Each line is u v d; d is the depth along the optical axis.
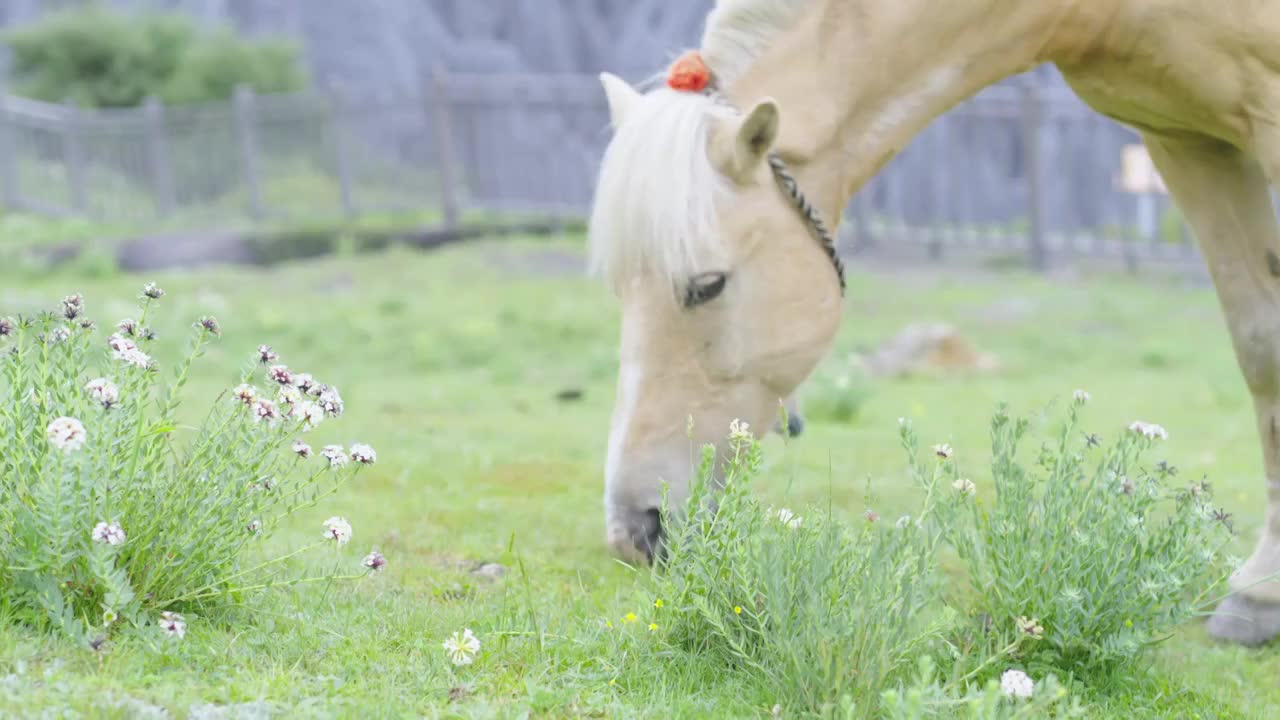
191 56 35.56
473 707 3.89
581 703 4.05
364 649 4.30
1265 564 5.76
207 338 4.59
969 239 23.05
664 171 4.80
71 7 39.12
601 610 5.12
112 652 3.88
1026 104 21.52
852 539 4.48
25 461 4.17
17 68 36.44
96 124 29.23
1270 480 5.89
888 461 9.06
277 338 15.59
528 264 21.45
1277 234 5.80
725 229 4.91
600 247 4.93
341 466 4.45
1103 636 4.73
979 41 5.36
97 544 3.98
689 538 4.79
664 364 4.95
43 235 25.39
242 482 4.43
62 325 4.88
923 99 5.38
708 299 4.90
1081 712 3.97
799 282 5.05
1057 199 27.64
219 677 3.89
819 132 5.15
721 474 5.00
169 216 28.83
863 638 4.03
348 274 20.77
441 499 7.38
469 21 48.06
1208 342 16.05
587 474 8.41
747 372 5.01
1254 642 5.59
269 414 4.28
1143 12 5.24
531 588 5.45
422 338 15.53
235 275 20.83
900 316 17.53
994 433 4.98
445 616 4.79
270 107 28.48
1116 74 5.50
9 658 3.74
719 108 5.03
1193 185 5.81
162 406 4.50
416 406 11.60
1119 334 16.55
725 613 4.46
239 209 28.86
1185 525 4.77
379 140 32.62
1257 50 5.15
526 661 4.36
